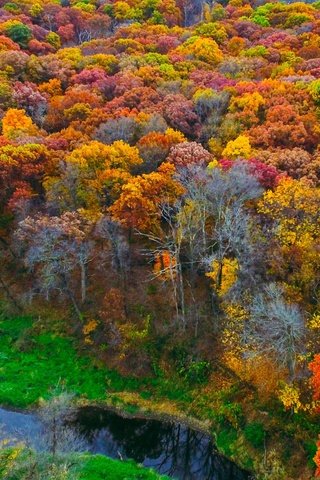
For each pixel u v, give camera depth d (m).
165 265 50.66
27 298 53.28
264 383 39.28
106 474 35.97
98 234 49.84
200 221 47.12
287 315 34.72
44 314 52.22
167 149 53.88
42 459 29.92
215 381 43.78
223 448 39.31
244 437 38.94
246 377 41.09
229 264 43.88
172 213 50.47
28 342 50.09
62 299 52.62
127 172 50.75
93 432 42.28
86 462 36.56
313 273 39.06
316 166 47.53
